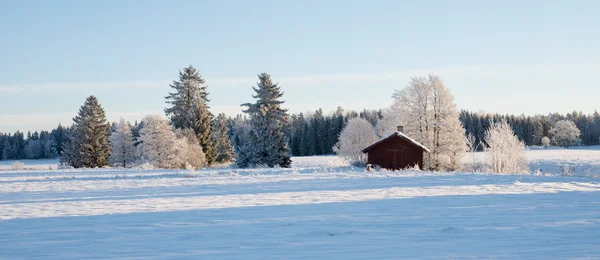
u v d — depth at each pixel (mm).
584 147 121750
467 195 17109
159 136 55406
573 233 9016
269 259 7316
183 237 9438
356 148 59344
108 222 11844
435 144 50812
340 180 26125
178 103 71625
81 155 64812
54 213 14023
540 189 19172
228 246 8430
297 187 22031
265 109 50500
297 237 9195
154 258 7590
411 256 7277
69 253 8133
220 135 78188
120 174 35312
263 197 17703
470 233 9172
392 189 20203
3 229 10938
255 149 50344
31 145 133375
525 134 136500
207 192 20344
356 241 8625
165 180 28797
